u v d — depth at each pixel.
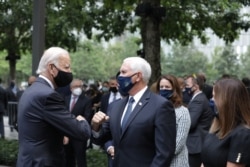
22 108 4.54
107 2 10.76
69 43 21.44
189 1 12.62
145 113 4.45
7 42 22.94
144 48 10.09
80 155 8.41
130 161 4.45
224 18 14.14
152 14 9.72
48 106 4.45
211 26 14.34
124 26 17.84
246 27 14.28
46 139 4.50
